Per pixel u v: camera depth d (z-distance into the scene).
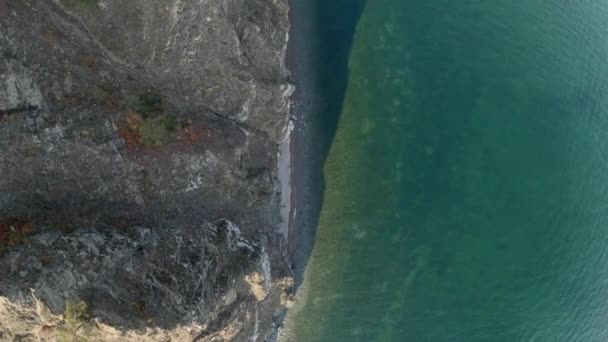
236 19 41.34
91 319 29.72
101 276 31.69
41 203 32.41
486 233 49.97
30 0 31.03
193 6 36.25
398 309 49.53
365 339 49.34
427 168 50.38
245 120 44.00
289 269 47.38
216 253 39.16
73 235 32.47
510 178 50.25
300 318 49.31
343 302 49.59
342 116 50.47
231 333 39.66
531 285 49.84
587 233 50.72
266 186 46.16
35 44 31.27
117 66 35.09
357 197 50.16
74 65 33.00
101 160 34.19
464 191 50.16
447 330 49.41
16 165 31.08
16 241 30.09
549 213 50.28
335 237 49.91
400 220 50.06
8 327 28.53
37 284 28.88
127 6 33.84
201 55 38.47
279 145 48.38
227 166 41.41
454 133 50.56
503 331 49.47
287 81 48.59
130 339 31.28
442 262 49.88
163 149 37.25
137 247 35.00
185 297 34.59
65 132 32.56
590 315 50.47
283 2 47.59
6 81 29.94
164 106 37.78
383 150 50.41
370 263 49.84
